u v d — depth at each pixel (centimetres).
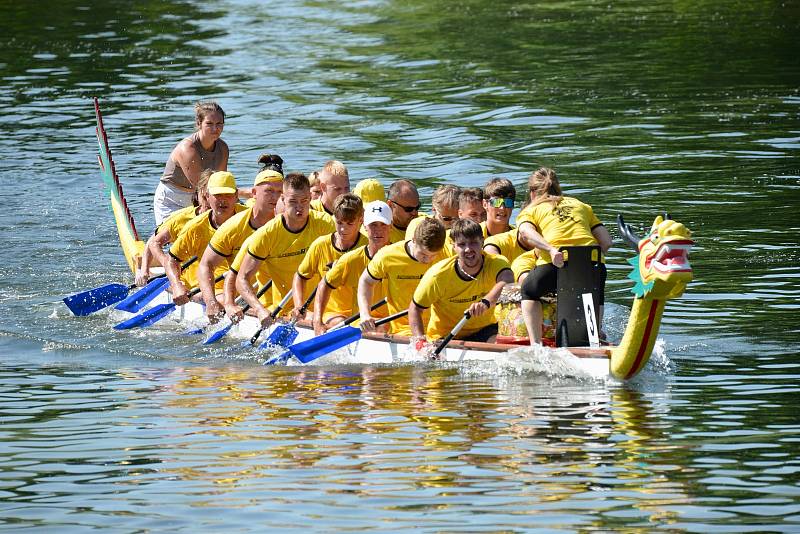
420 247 2822
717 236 3959
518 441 2200
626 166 5116
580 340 2736
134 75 7706
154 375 2812
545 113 6259
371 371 2788
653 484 1969
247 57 8356
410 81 7331
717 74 7112
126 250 4012
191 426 2350
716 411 2359
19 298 3644
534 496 1923
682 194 4591
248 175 5200
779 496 1905
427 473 2036
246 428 2325
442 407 2439
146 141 5947
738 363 2702
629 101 6481
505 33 9000
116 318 3456
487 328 2902
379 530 1798
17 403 2553
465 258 2761
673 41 8312
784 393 2462
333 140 5862
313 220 3152
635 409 2388
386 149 5641
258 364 2931
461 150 5547
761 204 4378
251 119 6400
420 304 2816
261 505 1909
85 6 10825
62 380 2761
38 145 5878
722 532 1775
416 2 10912
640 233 4072
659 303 2497
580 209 2817
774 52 7731
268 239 3111
